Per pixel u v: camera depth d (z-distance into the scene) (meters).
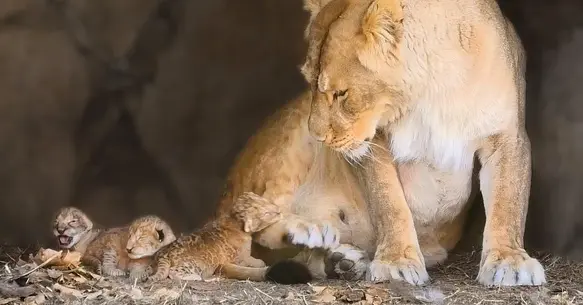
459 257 10.46
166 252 9.04
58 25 14.16
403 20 8.73
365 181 9.59
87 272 9.00
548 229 12.35
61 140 14.16
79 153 14.32
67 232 9.75
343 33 8.76
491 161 9.27
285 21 14.54
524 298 8.23
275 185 10.39
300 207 10.36
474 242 10.52
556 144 12.52
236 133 14.65
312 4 9.57
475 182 9.94
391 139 9.40
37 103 14.05
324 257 9.67
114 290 8.32
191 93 14.66
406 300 8.22
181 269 8.95
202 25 14.59
